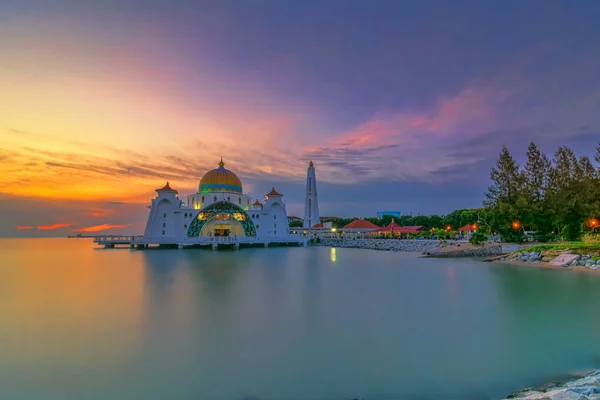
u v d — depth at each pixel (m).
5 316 15.26
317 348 11.38
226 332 12.95
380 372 9.55
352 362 10.25
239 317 15.00
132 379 9.22
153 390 8.68
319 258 47.09
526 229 56.00
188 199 78.81
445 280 25.66
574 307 16.56
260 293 20.59
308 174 104.81
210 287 22.75
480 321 14.28
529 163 51.56
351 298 19.03
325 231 102.75
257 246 76.00
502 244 46.16
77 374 9.53
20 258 49.91
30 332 13.08
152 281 25.45
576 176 45.94
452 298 18.86
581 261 31.78
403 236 89.81
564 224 45.12
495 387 8.78
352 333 12.82
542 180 50.41
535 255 36.84
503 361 10.25
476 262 39.75
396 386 8.82
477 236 50.50
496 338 12.19
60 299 19.02
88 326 13.77
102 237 70.50
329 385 8.91
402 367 9.85
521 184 50.38
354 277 27.62
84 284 24.16
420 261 42.19
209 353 10.95
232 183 76.25
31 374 9.56
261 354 10.83
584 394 7.20
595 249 33.66
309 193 104.12
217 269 33.38
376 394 8.45
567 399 6.94
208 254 54.34
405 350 11.11
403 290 21.44
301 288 22.33
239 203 76.94
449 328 13.39
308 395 8.43
